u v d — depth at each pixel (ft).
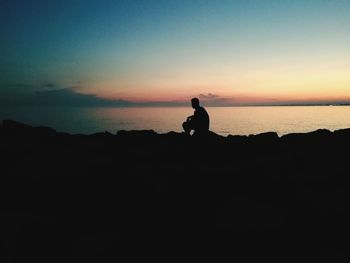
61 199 23.30
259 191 24.22
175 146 38.19
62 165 27.55
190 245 18.03
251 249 17.46
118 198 23.61
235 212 20.61
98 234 18.67
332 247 17.39
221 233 18.95
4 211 19.95
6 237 16.79
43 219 19.38
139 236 18.89
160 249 17.69
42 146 34.73
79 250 16.88
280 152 36.01
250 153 36.35
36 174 25.67
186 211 21.74
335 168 28.22
